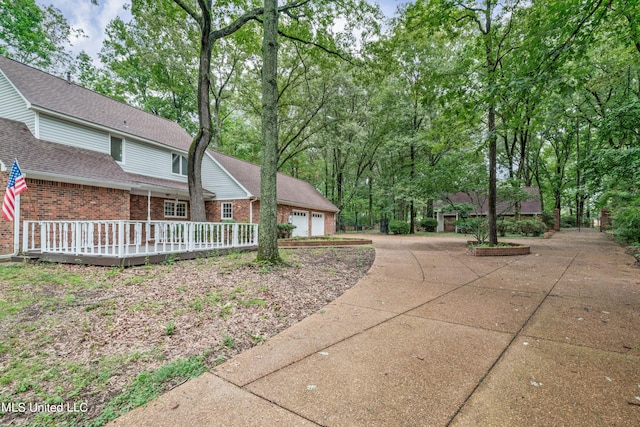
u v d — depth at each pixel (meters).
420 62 20.73
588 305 4.38
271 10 7.15
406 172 23.80
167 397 2.26
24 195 8.59
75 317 3.90
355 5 11.15
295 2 10.38
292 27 12.34
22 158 8.72
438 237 20.55
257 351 3.04
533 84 4.41
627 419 1.94
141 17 13.58
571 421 1.93
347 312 4.23
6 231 8.38
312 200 21.53
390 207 25.47
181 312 4.05
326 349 3.06
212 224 9.20
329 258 8.93
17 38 17.33
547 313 4.07
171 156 15.15
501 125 7.67
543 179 31.14
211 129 11.16
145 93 24.45
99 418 2.04
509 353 2.91
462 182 11.34
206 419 1.99
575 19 4.44
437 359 2.80
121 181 10.77
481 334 3.39
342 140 24.02
